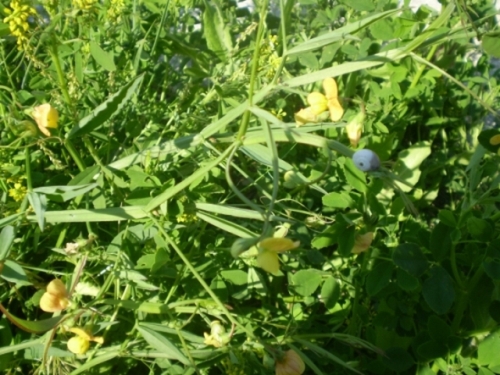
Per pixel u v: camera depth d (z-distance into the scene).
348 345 0.30
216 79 0.33
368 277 0.28
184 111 0.36
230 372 0.25
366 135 0.36
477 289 0.28
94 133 0.31
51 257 0.28
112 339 0.28
